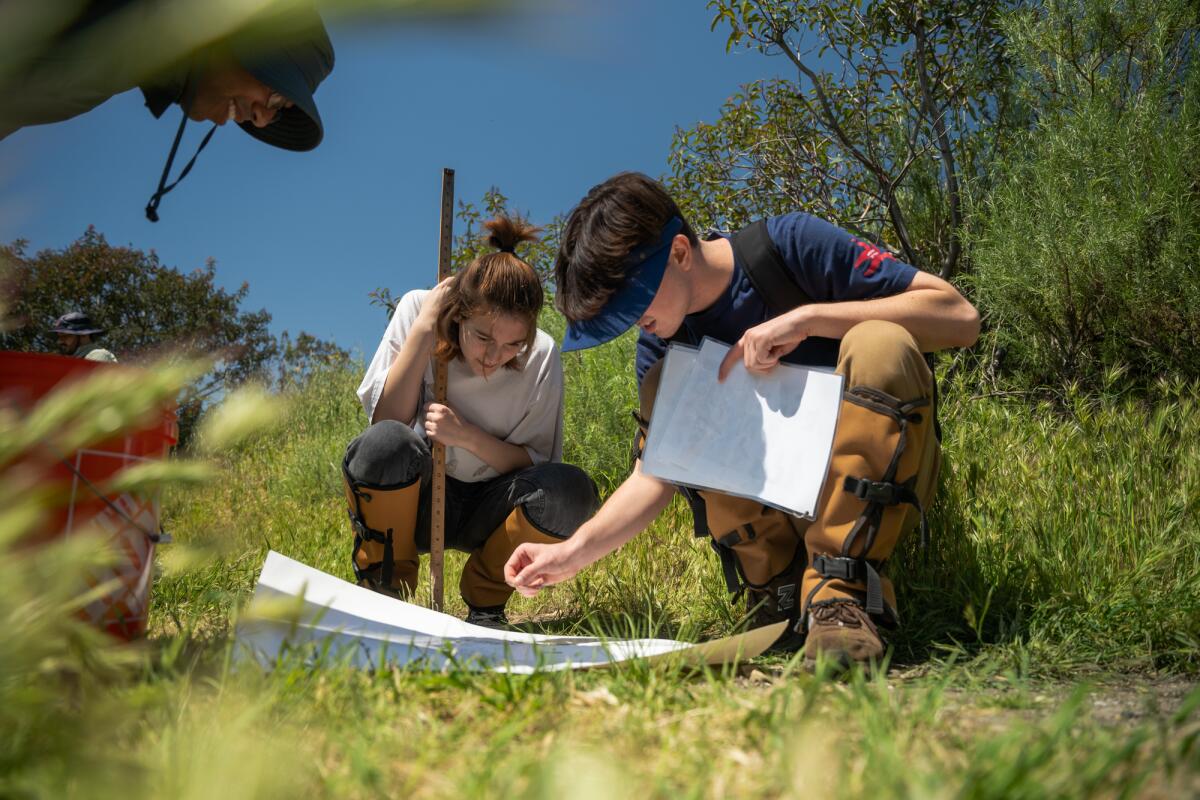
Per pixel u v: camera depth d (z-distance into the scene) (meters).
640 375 2.60
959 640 2.11
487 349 2.73
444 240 2.89
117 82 0.39
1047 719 1.33
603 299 2.11
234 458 7.43
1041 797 0.88
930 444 2.05
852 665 1.65
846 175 6.64
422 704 1.42
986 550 2.42
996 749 1.00
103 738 0.88
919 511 1.95
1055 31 5.15
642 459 2.10
